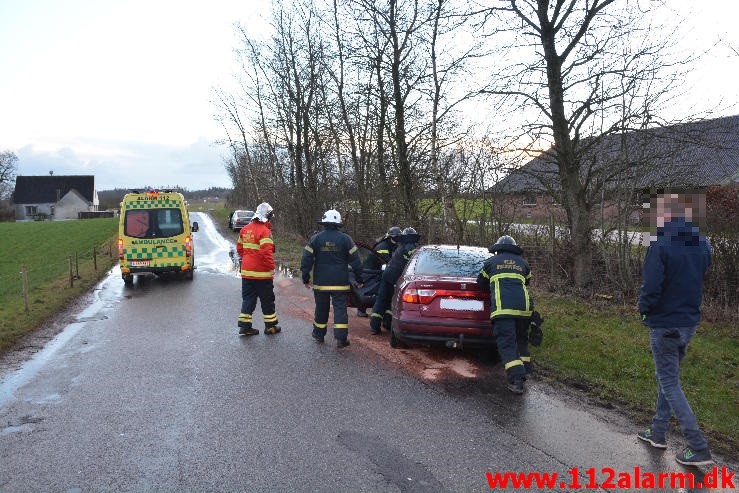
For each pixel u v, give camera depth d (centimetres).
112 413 494
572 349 681
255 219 805
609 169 998
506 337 554
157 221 1377
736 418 478
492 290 570
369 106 1861
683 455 399
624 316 859
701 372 601
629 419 484
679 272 399
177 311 1002
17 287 1359
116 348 732
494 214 1266
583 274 1053
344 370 625
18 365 653
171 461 400
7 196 9150
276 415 488
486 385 574
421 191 1656
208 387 565
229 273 1591
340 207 2202
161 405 513
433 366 642
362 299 882
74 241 3156
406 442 432
